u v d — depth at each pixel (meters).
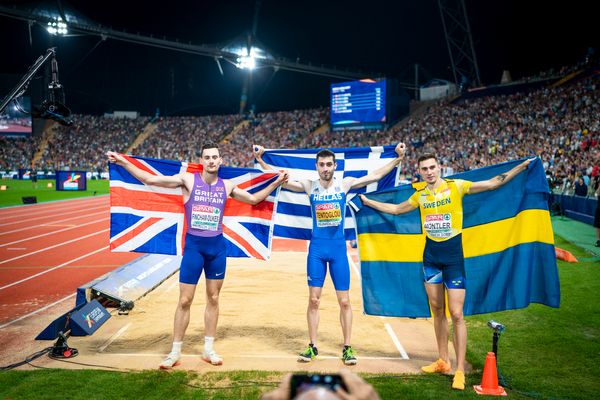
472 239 4.79
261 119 55.66
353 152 5.69
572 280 8.05
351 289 8.05
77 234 15.19
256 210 5.38
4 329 6.11
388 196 5.00
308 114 53.25
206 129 56.59
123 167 4.88
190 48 50.59
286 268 9.55
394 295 5.08
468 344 5.30
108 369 4.57
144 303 7.09
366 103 43.16
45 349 5.12
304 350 5.15
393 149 5.61
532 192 4.64
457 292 4.31
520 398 3.92
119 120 59.34
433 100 48.56
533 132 30.50
